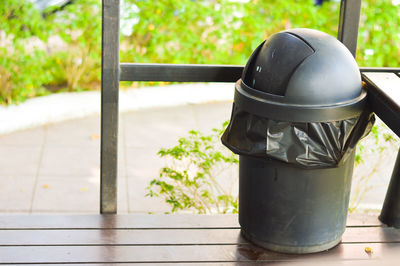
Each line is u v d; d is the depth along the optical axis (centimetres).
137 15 764
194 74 326
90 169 594
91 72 800
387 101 284
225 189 531
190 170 550
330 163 278
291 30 288
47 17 751
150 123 704
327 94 271
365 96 286
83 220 326
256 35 775
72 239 309
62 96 762
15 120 683
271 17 793
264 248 307
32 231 314
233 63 786
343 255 304
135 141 653
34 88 757
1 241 304
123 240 310
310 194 288
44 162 603
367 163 565
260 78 281
